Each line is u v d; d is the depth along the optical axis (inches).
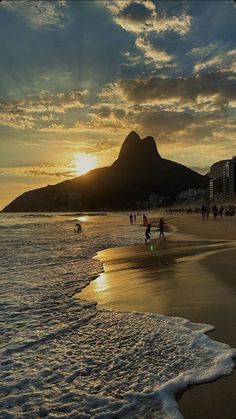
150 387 188.4
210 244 874.1
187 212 4584.2
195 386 186.7
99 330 280.1
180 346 235.6
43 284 462.3
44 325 298.8
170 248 818.2
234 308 308.0
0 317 322.7
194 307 319.9
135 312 320.2
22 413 171.6
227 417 161.8
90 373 208.4
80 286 447.5
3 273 545.6
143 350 235.0
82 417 166.9
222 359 212.8
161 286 413.1
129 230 1777.8
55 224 2925.7
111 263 638.5
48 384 198.1
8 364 224.8
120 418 164.9
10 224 2955.2
